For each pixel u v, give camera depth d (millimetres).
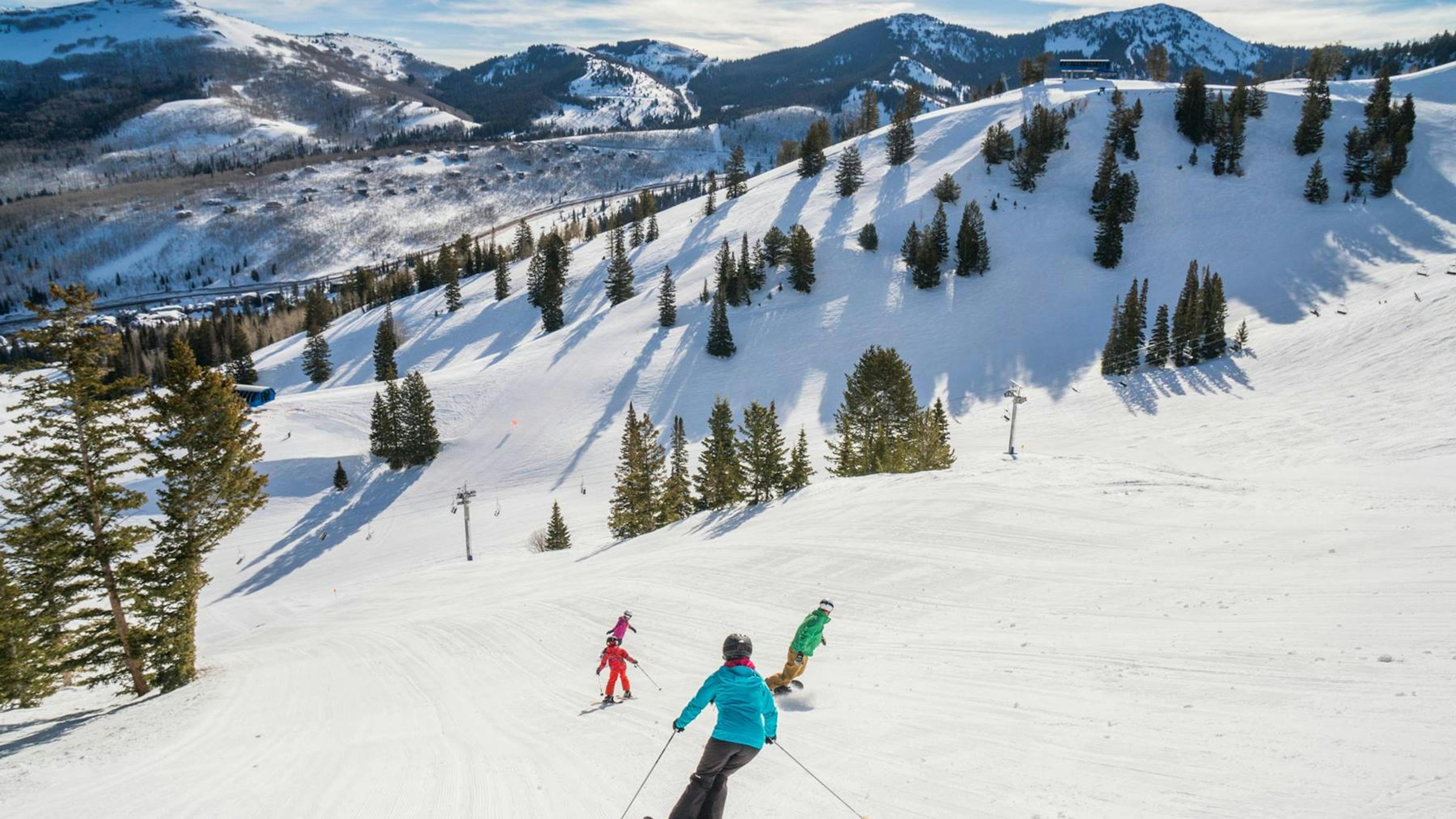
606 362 107375
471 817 8375
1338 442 47594
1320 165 112312
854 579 21172
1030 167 128250
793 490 50438
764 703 6402
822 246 126000
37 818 9766
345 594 50438
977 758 8031
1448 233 99562
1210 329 75812
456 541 69750
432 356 138875
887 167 149125
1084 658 11547
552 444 91125
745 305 115875
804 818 7082
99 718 17984
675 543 35344
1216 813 6117
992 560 20609
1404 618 11109
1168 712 8734
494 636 21250
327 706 15695
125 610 24656
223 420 25797
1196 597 14641
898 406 57625
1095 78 183500
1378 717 7625
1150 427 61938
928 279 110438
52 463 23094
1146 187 123688
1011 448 51906
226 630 48000
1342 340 66500
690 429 90938
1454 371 53156
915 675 11938
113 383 24156
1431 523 17531
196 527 26000
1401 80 149625
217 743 13062
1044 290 106438
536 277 144750
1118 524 22391
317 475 86625
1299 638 10867
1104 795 6750
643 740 10570
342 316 182000
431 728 12844
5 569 23281
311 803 9258
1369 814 5719
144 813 9500
